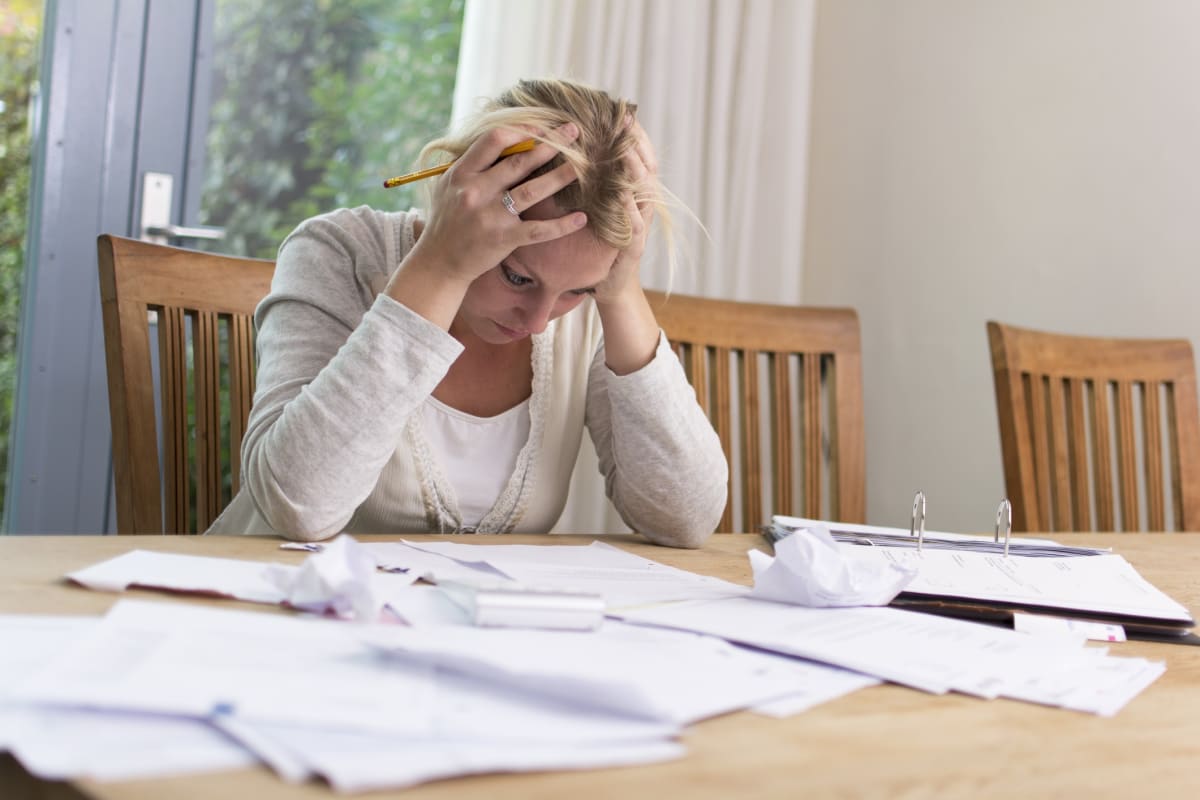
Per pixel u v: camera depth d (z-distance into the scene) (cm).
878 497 281
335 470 104
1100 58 253
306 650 57
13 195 218
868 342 285
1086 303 253
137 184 227
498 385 133
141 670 50
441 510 129
